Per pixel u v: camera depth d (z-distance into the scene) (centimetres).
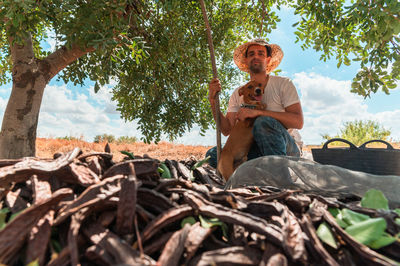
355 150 259
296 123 273
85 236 82
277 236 81
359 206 120
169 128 459
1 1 232
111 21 269
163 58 403
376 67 313
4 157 333
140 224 91
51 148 802
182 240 79
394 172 242
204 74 443
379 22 269
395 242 89
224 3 469
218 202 111
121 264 66
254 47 316
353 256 85
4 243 72
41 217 84
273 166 171
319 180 154
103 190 92
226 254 79
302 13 409
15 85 350
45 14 264
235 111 324
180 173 163
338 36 380
